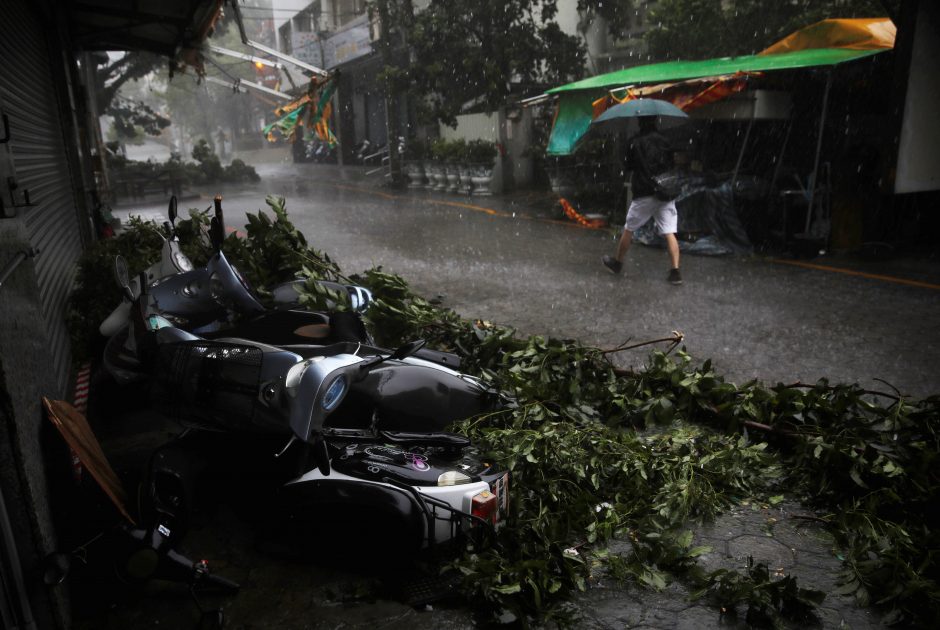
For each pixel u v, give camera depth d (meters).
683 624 2.81
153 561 2.83
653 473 3.76
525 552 3.04
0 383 2.23
